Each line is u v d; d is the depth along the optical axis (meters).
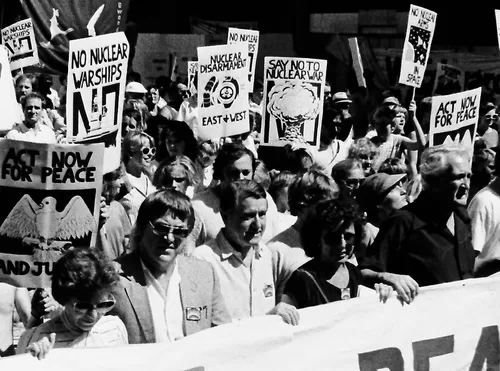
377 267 5.37
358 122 17.67
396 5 23.17
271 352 4.56
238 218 5.12
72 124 6.56
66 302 4.13
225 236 5.27
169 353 4.24
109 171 6.63
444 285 5.06
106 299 4.15
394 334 4.94
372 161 9.36
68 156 4.96
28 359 3.96
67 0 17.73
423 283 5.41
